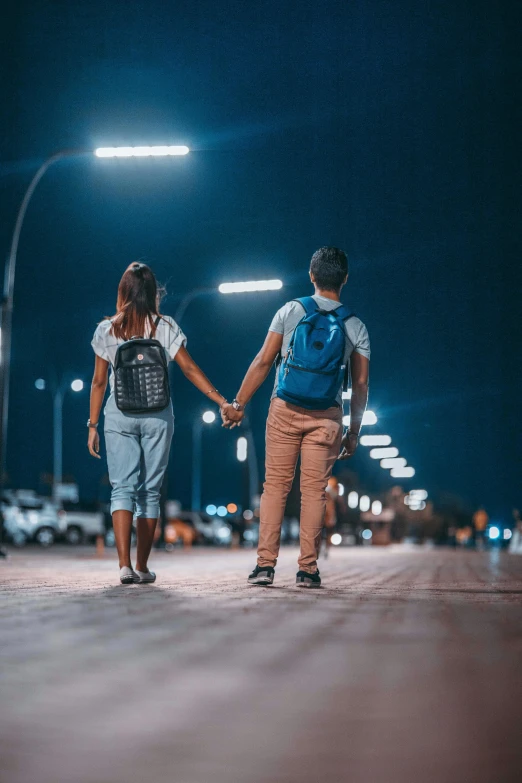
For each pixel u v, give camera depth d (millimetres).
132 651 4086
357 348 8484
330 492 24422
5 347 21562
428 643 4457
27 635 4559
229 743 2514
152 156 21797
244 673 3588
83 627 4879
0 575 10391
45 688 3262
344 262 8609
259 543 8469
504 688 3344
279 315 8438
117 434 8477
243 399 8555
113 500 8508
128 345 8406
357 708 2980
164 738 2564
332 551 40344
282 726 2721
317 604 6312
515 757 2387
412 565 16562
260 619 5328
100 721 2760
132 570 8555
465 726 2732
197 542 59156
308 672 3629
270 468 8414
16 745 2479
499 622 5348
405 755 2400
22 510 47844
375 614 5699
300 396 8070
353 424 8570
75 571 12000
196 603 6242
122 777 2182
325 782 2148
